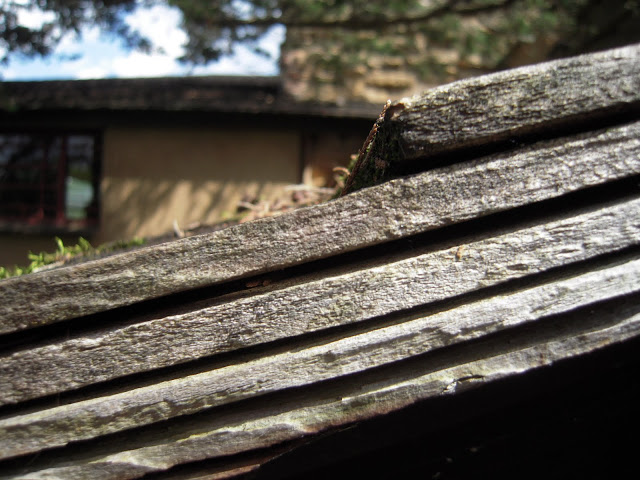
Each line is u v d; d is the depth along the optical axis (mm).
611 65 153
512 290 158
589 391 191
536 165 156
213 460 164
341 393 159
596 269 158
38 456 162
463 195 156
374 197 155
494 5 808
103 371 157
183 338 158
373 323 160
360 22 790
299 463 171
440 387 154
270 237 156
